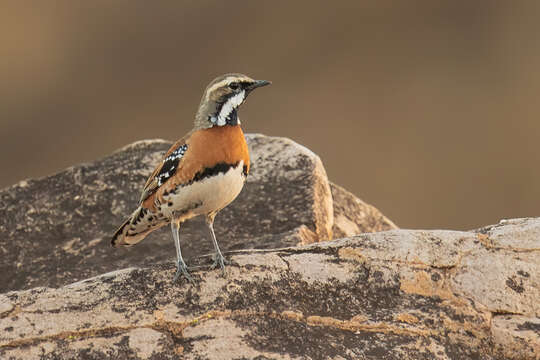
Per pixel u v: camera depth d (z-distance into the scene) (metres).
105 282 8.87
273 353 7.99
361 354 8.05
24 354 7.95
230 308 8.51
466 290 8.62
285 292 8.69
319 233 12.24
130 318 8.36
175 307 8.51
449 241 9.05
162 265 9.22
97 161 13.95
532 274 8.64
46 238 12.55
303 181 12.91
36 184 13.54
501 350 8.20
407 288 8.71
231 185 9.38
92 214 12.91
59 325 8.25
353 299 8.64
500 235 9.06
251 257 9.11
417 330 8.31
